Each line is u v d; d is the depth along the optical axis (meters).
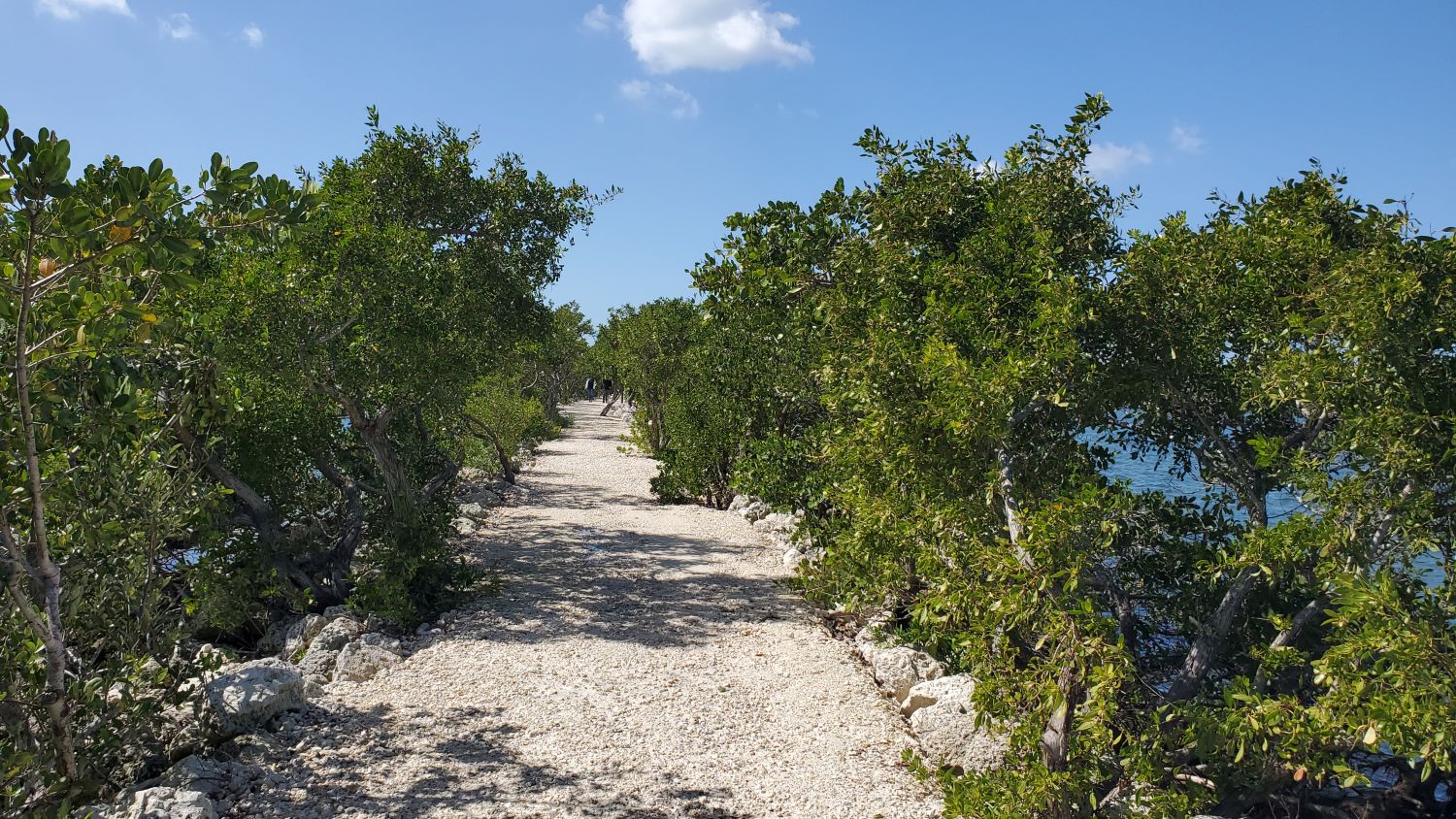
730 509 19.12
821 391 10.87
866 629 9.89
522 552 14.12
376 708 7.58
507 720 7.45
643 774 6.54
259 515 10.20
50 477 5.50
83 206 4.10
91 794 5.69
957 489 6.33
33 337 4.89
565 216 15.27
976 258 7.16
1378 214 5.89
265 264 9.48
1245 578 5.92
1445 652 4.31
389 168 13.62
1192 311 6.15
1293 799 6.47
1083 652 4.85
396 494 10.92
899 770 6.76
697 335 19.30
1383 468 5.20
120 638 6.34
